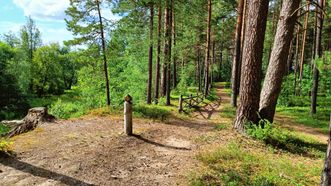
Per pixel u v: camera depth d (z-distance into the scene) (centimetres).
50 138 904
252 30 1024
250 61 1038
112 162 726
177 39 3153
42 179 604
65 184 587
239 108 1082
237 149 865
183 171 686
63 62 7256
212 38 3900
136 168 698
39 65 6134
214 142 959
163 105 2128
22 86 4606
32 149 787
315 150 1012
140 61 3136
